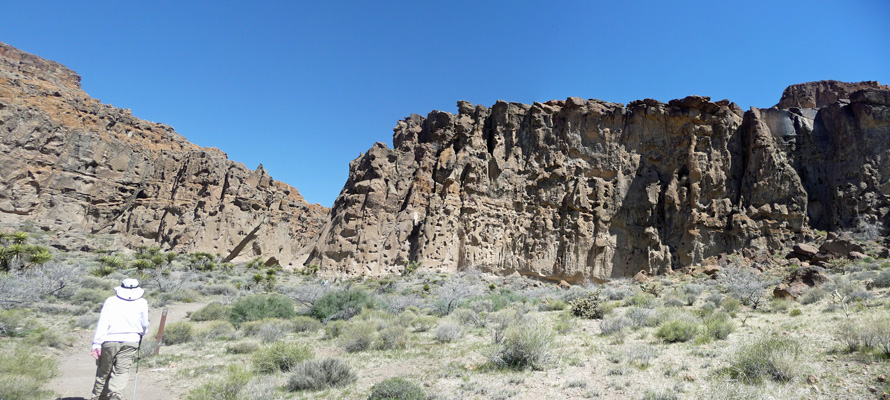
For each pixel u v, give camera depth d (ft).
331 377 32.83
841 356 29.37
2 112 223.51
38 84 249.96
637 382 28.17
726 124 206.59
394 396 26.45
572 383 28.71
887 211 166.20
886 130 180.24
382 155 227.61
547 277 196.13
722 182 195.11
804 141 199.11
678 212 196.95
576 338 46.09
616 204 205.57
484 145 226.38
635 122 217.97
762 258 146.72
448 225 197.88
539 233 203.10
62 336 52.90
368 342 48.37
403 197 217.15
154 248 205.87
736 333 42.24
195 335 59.21
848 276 86.17
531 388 28.71
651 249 192.75
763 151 193.57
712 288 89.35
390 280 165.89
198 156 256.93
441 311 82.89
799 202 183.21
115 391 22.29
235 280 162.20
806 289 70.03
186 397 30.35
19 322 54.95
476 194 209.26
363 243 198.49
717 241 186.19
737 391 23.62
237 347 49.29
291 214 274.77
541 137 223.51
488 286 158.71
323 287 140.15
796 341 31.96
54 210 223.10
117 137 266.57
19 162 221.66
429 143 230.89
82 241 205.87
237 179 250.16
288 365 38.06
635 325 49.85
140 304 24.21
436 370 35.50
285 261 240.32
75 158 239.50
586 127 221.87
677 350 36.50
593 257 196.75
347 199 217.56
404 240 199.21
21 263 111.34
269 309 79.25
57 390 32.27
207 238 223.51
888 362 26.55
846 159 185.06
